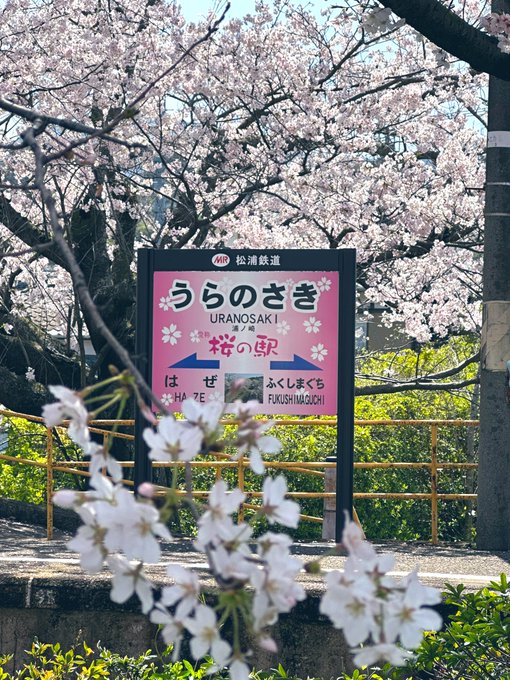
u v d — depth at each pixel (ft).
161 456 5.62
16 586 20.44
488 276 28.66
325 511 29.66
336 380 26.86
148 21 40.06
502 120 28.66
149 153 42.11
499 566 24.93
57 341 44.52
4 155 40.63
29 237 40.83
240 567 5.37
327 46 40.50
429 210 39.83
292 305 27.04
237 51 39.32
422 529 39.04
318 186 39.29
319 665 19.53
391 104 40.60
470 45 23.36
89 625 20.24
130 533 5.48
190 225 39.91
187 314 27.43
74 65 38.75
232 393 6.23
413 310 43.68
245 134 42.06
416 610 5.56
